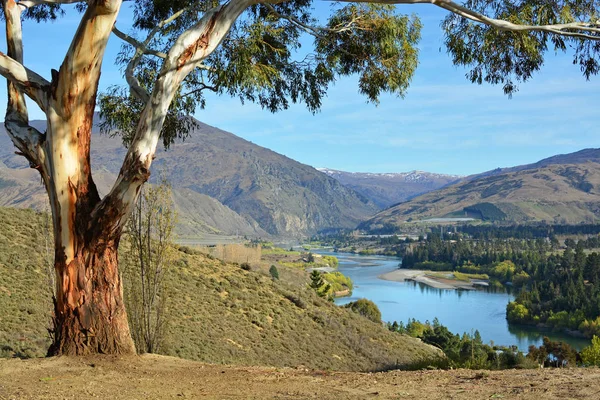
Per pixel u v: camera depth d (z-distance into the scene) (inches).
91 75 247.6
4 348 485.7
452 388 191.5
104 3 235.3
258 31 335.9
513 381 200.7
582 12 343.9
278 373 235.6
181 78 253.6
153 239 369.1
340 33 372.8
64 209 247.9
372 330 1210.6
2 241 856.9
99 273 252.7
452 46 358.9
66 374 221.3
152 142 246.7
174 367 244.1
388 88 381.7
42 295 716.0
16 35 265.0
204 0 358.3
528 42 340.2
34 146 251.4
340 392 191.8
